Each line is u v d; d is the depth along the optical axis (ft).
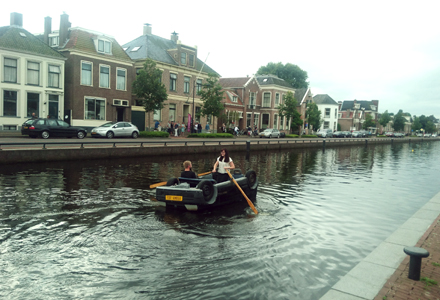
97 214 28.02
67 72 98.89
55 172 48.39
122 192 36.58
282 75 245.04
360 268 17.53
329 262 19.88
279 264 19.31
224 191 31.76
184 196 29.12
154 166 59.57
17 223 25.09
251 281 17.22
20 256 19.47
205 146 85.20
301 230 25.80
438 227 24.50
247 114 173.68
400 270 17.03
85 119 101.09
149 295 15.79
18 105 87.81
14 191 35.37
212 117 148.56
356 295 14.82
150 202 32.53
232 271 18.26
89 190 37.06
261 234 24.43
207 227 25.61
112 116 108.06
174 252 20.59
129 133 96.27
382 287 15.26
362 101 325.21
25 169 49.83
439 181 55.67
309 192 41.83
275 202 35.22
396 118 335.06
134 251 20.59
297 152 110.52
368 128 310.86
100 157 62.95
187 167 33.94
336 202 36.58
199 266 18.76
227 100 158.40
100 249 20.77
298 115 178.40
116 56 107.96
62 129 80.69
